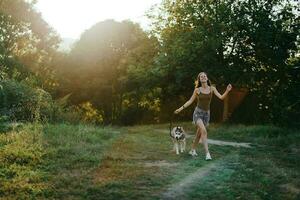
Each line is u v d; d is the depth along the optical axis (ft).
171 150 39.09
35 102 57.00
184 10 94.32
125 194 22.47
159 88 122.93
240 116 99.30
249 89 98.22
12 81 61.11
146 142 45.88
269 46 89.40
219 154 37.45
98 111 164.96
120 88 153.79
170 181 25.46
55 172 26.99
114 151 36.42
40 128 42.45
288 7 91.56
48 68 169.27
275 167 30.81
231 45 92.27
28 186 23.06
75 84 167.63
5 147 32.14
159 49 106.52
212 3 92.79
